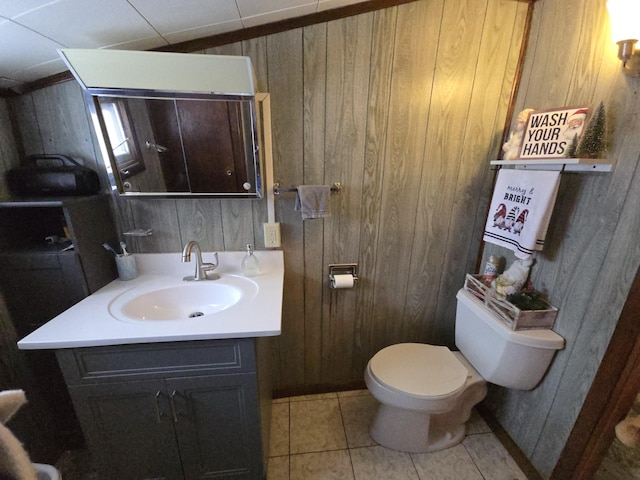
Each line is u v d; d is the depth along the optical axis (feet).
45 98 3.78
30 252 3.56
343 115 4.12
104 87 3.34
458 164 4.49
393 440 4.50
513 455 4.41
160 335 2.95
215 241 4.53
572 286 3.46
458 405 4.52
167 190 3.97
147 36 3.39
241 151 3.84
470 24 3.91
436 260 4.99
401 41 3.88
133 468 3.57
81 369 3.05
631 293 2.83
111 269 4.20
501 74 4.16
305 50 3.83
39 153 3.97
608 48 3.04
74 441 4.35
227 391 3.36
